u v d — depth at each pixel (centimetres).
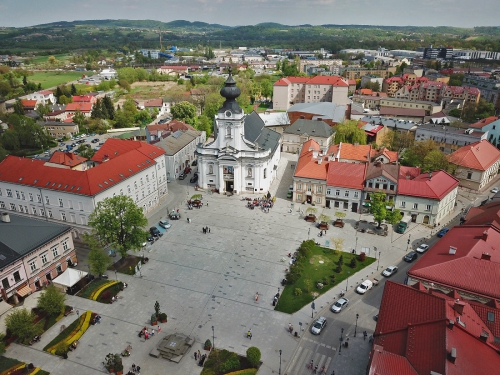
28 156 18888
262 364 6488
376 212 10450
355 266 9269
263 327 7338
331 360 6581
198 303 7981
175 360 6506
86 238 8769
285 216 11769
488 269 6631
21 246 7981
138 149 12256
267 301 8062
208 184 13700
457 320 5231
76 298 8075
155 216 11781
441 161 14050
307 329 7306
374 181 11569
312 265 9300
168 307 7856
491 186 14238
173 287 8481
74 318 7531
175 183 14438
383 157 14138
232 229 10969
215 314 7675
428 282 6831
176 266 9238
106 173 10506
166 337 6981
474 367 4597
